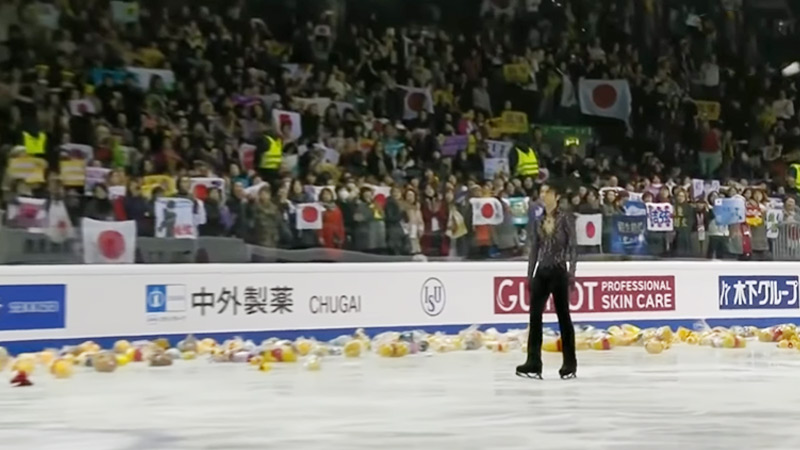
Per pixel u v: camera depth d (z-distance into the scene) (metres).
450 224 41.12
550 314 40.84
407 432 17.34
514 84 49.09
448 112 47.69
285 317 37.44
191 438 16.86
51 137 38.62
